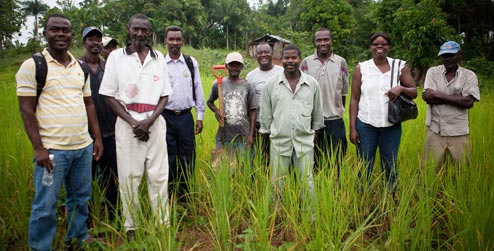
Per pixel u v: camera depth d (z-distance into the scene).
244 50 58.28
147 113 3.75
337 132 5.14
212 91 5.44
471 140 5.62
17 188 4.08
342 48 26.14
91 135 4.40
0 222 3.73
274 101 4.42
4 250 3.52
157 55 3.90
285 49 4.30
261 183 4.21
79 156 3.44
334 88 5.07
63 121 3.26
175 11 50.66
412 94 4.48
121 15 47.12
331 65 5.11
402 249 3.32
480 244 3.09
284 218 3.95
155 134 3.85
